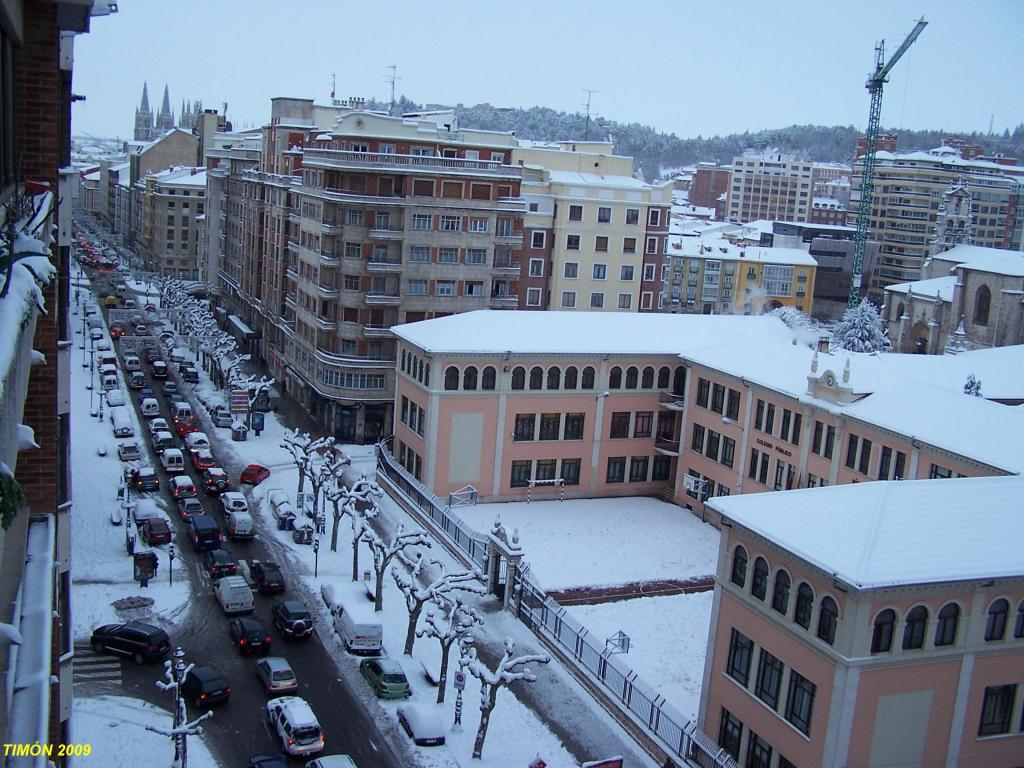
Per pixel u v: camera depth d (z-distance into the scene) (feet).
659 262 378.32
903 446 194.70
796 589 129.70
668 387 269.03
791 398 224.12
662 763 143.43
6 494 24.49
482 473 253.65
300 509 235.61
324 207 298.76
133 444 267.39
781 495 142.92
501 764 140.26
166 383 353.51
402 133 318.45
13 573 38.42
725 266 588.50
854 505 135.03
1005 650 129.49
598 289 369.91
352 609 173.78
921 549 126.00
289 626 170.60
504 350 247.09
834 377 212.23
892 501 134.72
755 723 136.77
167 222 645.10
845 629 121.08
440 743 143.02
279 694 151.23
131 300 569.23
